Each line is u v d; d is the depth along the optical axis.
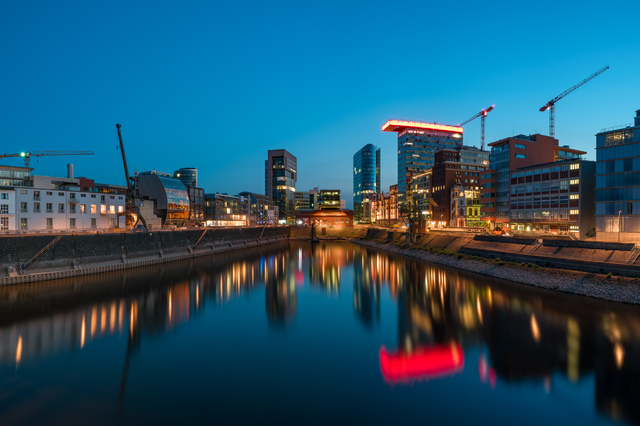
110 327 40.94
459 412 23.69
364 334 39.69
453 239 95.94
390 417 23.14
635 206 66.31
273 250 130.88
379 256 109.12
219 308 50.59
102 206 88.06
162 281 66.69
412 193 166.25
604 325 38.41
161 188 120.81
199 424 22.30
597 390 26.12
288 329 41.62
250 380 28.52
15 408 23.92
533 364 30.45
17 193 71.19
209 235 116.12
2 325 40.72
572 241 61.53
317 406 24.53
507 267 66.75
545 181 93.75
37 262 61.28
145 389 26.83
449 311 46.41
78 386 27.16
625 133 68.12
